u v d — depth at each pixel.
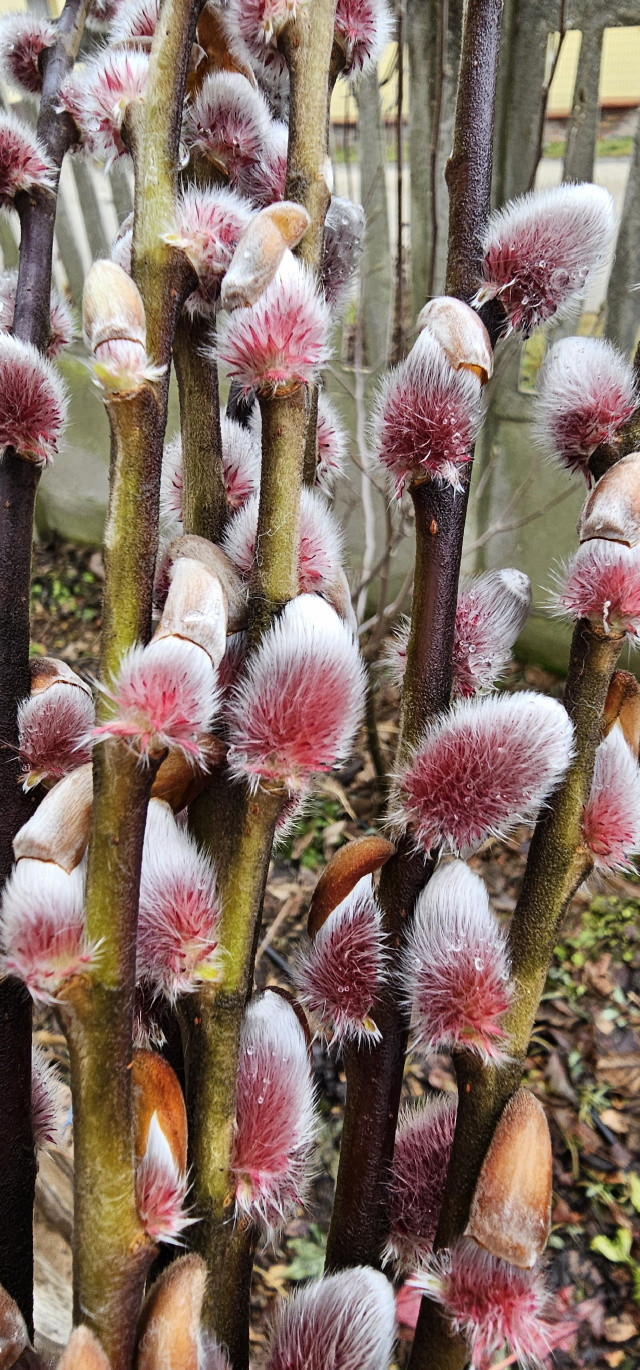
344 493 0.93
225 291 0.14
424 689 0.19
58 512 1.26
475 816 0.18
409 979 0.19
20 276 0.20
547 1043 0.70
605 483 0.17
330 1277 0.18
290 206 0.14
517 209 0.18
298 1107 0.17
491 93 0.18
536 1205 0.17
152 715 0.13
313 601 0.15
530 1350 0.17
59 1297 0.36
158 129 0.14
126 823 0.14
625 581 0.17
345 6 0.17
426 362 0.17
